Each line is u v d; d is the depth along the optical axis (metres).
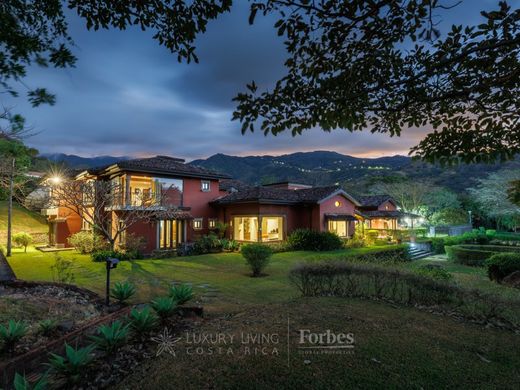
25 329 4.78
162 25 2.85
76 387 3.39
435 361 4.04
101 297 8.08
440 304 6.77
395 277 6.97
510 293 8.46
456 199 44.72
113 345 3.99
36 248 22.08
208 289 9.93
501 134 3.22
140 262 15.77
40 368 4.02
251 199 20.44
